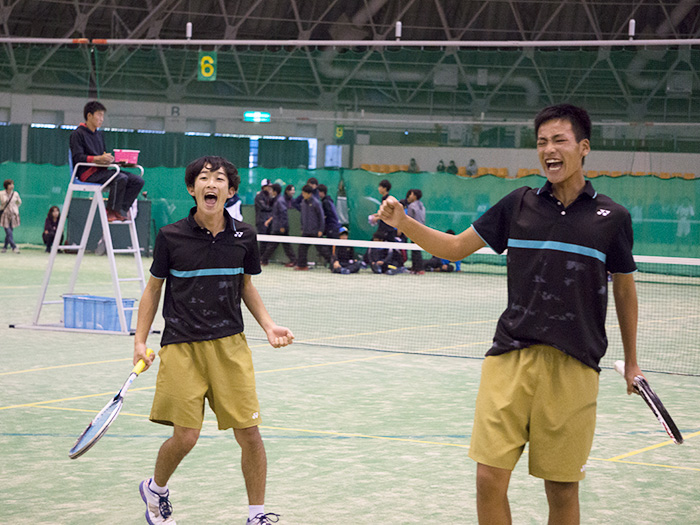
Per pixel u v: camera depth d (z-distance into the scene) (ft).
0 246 81.25
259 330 36.76
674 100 74.74
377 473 16.19
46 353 29.14
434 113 80.84
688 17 90.99
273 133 80.69
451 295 52.29
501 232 11.05
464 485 15.51
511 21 93.71
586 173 75.10
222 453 17.47
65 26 89.51
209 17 93.04
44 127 82.48
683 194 71.36
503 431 10.41
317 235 66.64
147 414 20.88
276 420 20.48
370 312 43.24
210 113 80.74
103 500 14.26
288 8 93.45
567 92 78.48
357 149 80.84
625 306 10.96
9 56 82.53
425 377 26.66
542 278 10.47
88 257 71.87
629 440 19.22
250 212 73.72
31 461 16.60
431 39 94.84
